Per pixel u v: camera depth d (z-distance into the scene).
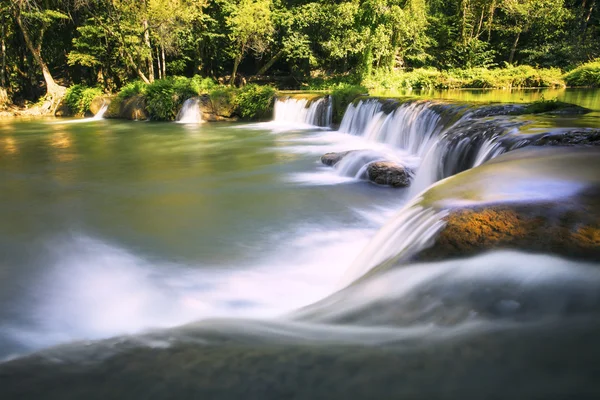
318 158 14.43
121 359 1.95
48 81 33.78
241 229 7.83
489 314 2.42
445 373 1.71
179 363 1.90
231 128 23.64
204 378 1.75
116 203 9.59
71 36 37.88
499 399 1.52
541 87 33.84
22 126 25.66
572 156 5.77
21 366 1.89
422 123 14.23
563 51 41.50
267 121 26.73
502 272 2.90
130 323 4.78
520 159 5.86
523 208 3.83
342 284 5.05
